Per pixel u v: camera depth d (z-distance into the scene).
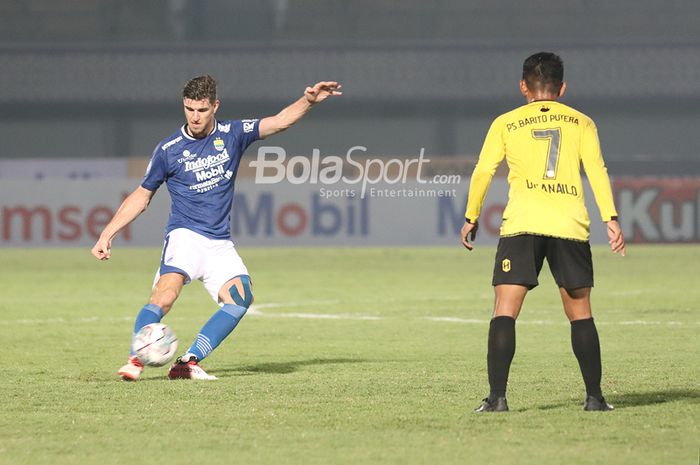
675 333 31.86
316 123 106.62
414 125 106.88
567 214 17.05
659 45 105.88
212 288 22.64
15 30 109.69
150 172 22.16
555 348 28.38
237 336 31.98
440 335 32.09
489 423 16.64
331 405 18.66
